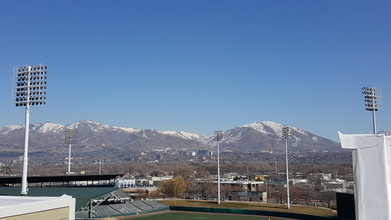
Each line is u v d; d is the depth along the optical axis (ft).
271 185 610.24
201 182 599.98
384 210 22.77
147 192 551.18
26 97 224.12
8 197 140.67
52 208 127.34
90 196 296.51
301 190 560.20
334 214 327.06
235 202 442.50
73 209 140.15
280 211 364.79
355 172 24.04
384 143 23.24
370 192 23.40
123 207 383.65
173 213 392.27
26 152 224.94
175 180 548.31
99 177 391.65
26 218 114.62
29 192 303.27
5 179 343.26
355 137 24.16
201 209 398.62
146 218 361.30
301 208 378.73
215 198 521.24
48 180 360.48
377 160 23.30
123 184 622.13
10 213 107.86
